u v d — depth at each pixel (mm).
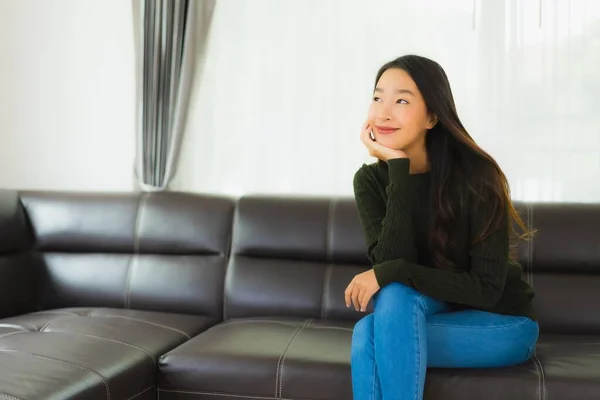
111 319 2326
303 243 2586
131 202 2791
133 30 3039
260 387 1865
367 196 1922
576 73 2717
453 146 1818
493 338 1683
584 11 2707
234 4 3047
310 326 2303
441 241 1748
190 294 2629
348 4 2936
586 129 2713
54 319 2318
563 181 2742
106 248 2766
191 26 2971
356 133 2949
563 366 1766
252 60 3039
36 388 1556
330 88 2967
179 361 1943
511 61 2773
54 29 3262
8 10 3279
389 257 1739
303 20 2986
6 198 2734
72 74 3250
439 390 1703
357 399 1606
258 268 2611
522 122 2771
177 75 3002
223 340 2074
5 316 2547
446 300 1659
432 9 2846
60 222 2775
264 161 3047
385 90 1793
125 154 3205
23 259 2727
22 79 3283
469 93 2816
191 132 3092
